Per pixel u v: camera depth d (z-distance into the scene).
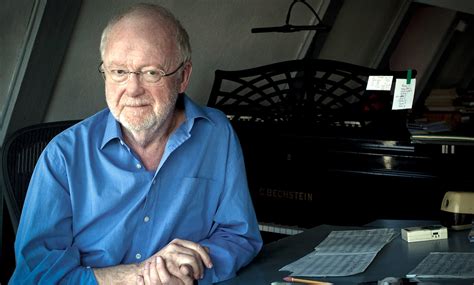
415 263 1.75
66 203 1.75
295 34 4.65
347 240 2.02
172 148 1.82
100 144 1.81
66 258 1.67
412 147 3.12
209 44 4.05
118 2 3.40
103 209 1.76
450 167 3.06
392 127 3.24
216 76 3.71
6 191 2.04
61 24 3.05
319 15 4.67
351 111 3.34
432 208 3.09
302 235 2.15
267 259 1.87
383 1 5.35
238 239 1.85
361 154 3.23
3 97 3.11
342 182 3.28
